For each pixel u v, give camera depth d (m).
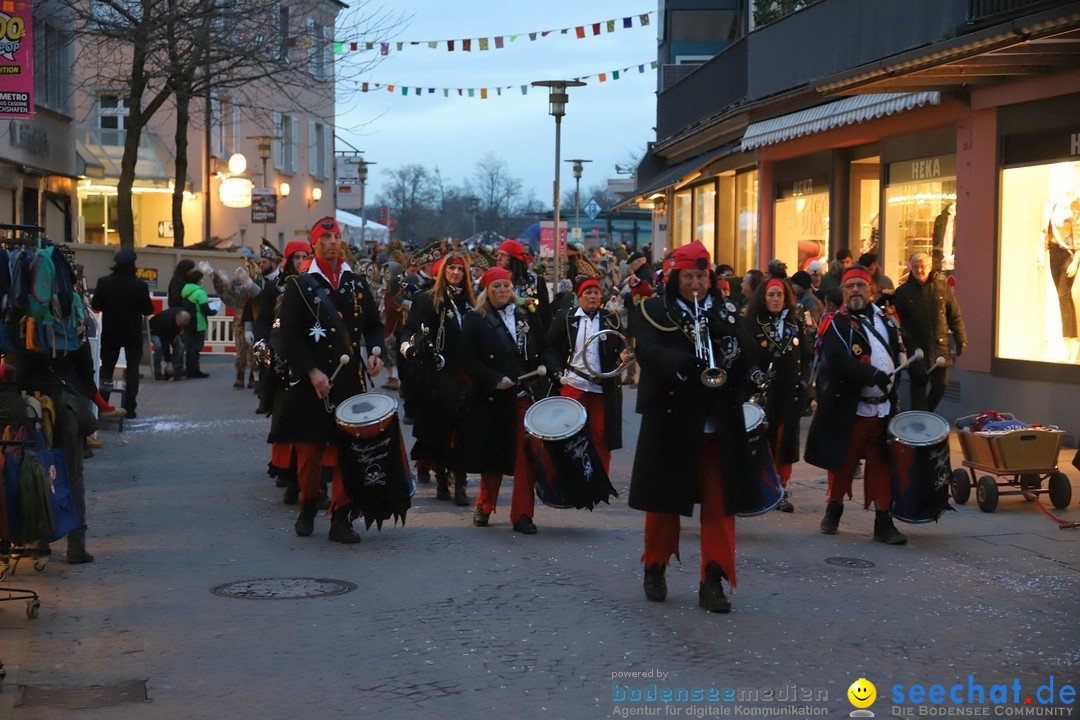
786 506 11.65
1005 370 16.31
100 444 15.39
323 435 10.09
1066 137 15.33
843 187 22.22
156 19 27.45
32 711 6.14
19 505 8.00
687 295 8.09
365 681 6.68
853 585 8.83
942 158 18.38
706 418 8.02
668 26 36.81
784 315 11.55
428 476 13.25
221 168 43.03
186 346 24.94
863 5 20.08
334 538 10.21
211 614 7.98
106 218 39.22
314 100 53.28
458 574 9.11
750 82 24.69
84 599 8.34
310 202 52.88
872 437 10.31
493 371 10.69
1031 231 16.00
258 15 28.69
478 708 6.27
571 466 10.45
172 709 6.23
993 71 15.53
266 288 12.18
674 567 9.35
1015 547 10.12
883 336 10.41
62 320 9.04
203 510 11.55
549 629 7.66
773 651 7.25
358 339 10.30
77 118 38.06
